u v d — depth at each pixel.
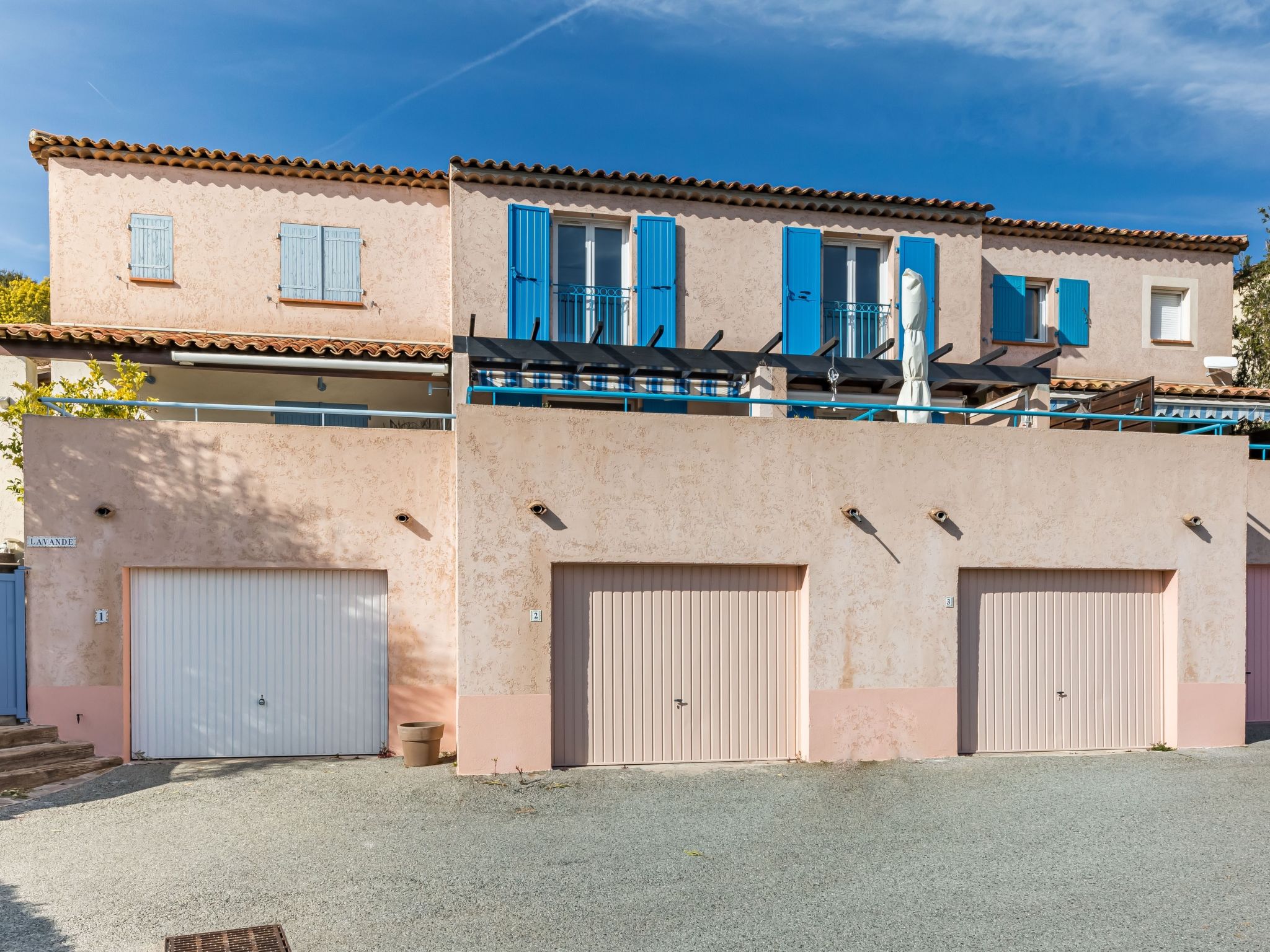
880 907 6.61
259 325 15.11
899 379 14.73
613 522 10.46
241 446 10.66
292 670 10.84
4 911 6.27
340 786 9.54
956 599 11.21
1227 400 17.47
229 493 10.61
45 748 9.77
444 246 15.77
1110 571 11.74
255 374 15.38
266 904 6.46
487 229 14.63
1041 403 14.79
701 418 10.68
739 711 10.87
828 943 6.02
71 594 10.21
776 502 10.81
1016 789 9.70
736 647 10.89
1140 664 11.80
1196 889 6.98
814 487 10.91
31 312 35.41
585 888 6.90
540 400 14.64
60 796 9.04
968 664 11.36
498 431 10.24
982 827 8.41
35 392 11.57
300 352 13.91
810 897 6.76
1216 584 11.87
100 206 14.69
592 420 10.45
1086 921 6.39
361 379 15.31
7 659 10.14
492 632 10.16
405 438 11.02
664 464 10.59
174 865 7.19
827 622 10.88
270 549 10.67
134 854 7.43
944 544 11.16
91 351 13.38
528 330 14.66
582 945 5.95
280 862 7.32
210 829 8.10
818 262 15.78
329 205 15.44
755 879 7.10
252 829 8.12
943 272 16.30
